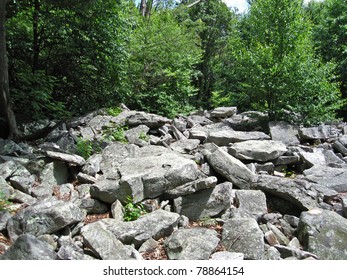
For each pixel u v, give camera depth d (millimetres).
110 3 9438
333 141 7699
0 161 5188
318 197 4719
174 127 8172
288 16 9016
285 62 8508
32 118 7969
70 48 9391
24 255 3160
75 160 5535
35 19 9016
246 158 6176
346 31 14453
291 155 6480
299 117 8805
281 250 3699
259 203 4676
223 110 10742
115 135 7469
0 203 4406
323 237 3760
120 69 10523
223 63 22953
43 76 8141
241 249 3658
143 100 12391
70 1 8578
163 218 4148
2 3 6438
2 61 6625
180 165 4988
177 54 12992
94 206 4684
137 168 5266
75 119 8195
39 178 5254
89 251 3645
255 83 8922
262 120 9125
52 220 3850
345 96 14133
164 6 20672
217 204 4609
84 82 10195
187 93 13797
